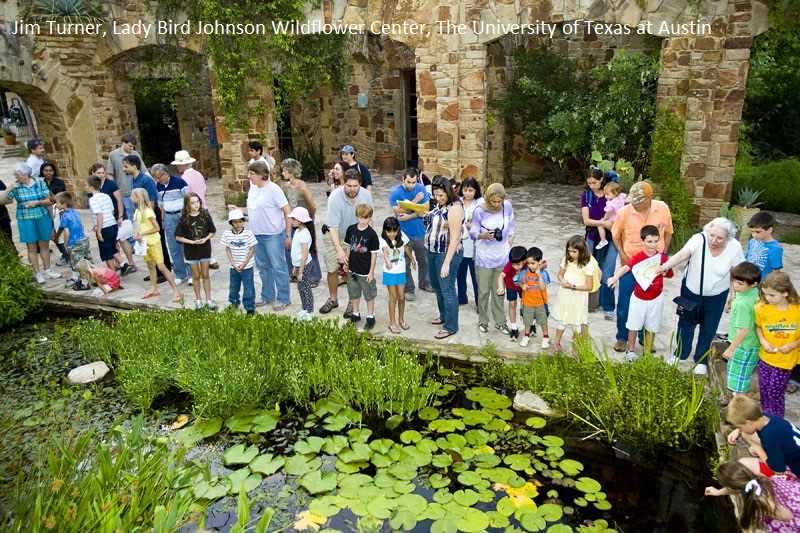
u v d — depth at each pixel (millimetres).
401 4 10414
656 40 10742
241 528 3225
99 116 12586
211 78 11727
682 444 4828
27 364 6422
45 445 4648
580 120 11523
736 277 4363
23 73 11320
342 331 6336
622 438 4906
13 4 11008
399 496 4184
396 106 15344
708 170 9320
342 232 6750
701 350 5410
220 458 4766
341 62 14445
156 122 17031
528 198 12398
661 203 5781
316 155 15281
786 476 3498
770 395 4359
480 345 6188
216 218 11586
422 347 6320
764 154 14195
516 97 12602
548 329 6543
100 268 7926
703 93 9086
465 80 10359
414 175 6914
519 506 4035
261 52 11547
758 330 4352
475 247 6172
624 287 5734
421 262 7582
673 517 3998
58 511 3297
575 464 4527
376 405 5461
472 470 4477
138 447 4094
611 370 5090
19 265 7938
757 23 8570
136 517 3426
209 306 7203
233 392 5336
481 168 10703
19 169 7969
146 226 7254
